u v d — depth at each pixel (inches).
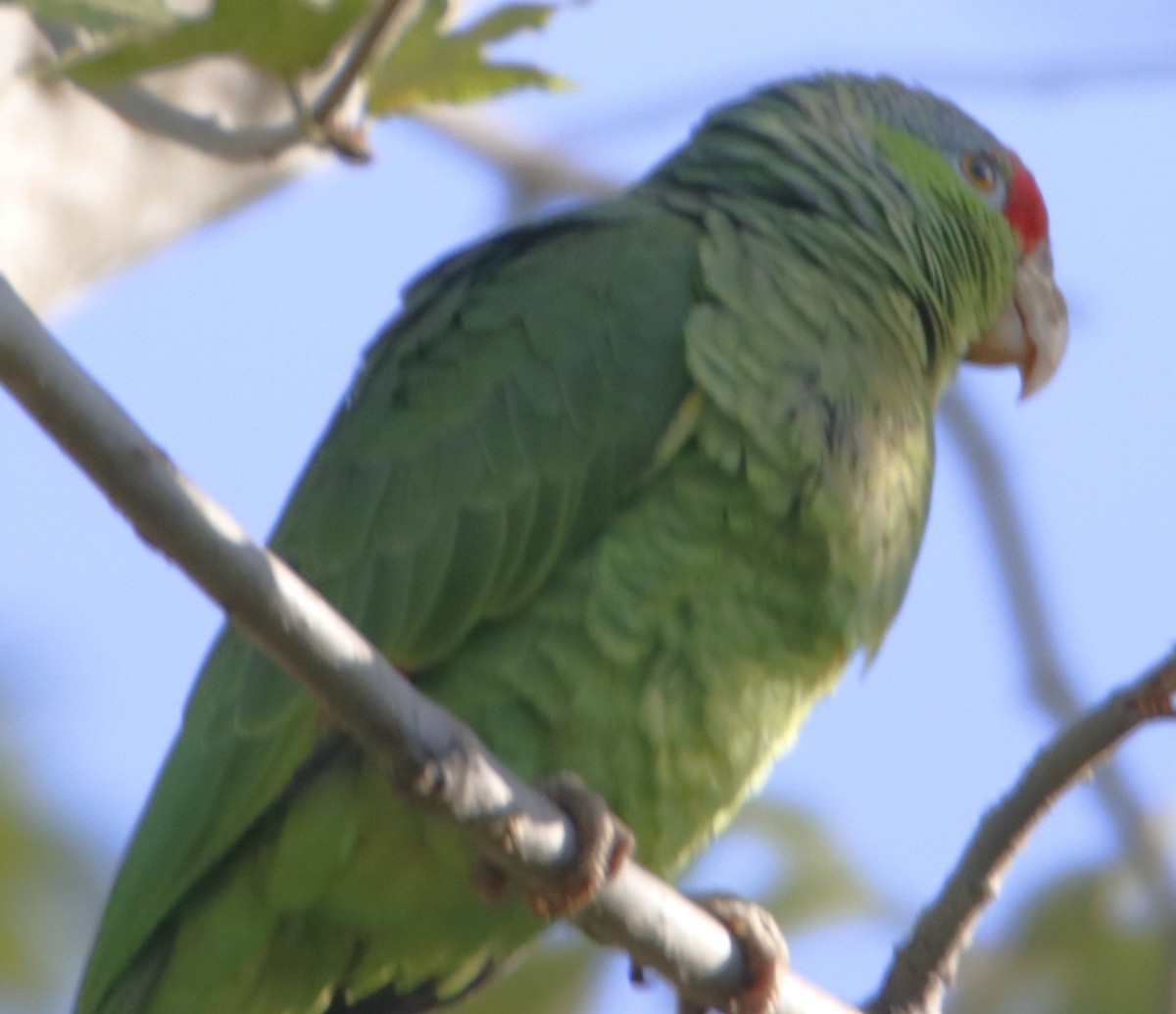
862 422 315.9
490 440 307.3
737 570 304.5
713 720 306.0
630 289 314.2
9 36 366.9
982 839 296.2
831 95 369.7
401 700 238.8
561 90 303.4
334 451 323.9
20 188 369.4
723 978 288.8
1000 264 378.3
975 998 413.4
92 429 213.5
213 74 377.4
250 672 302.5
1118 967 412.5
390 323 341.7
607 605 298.5
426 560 302.7
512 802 254.1
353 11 287.0
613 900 276.1
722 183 349.7
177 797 302.8
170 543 219.9
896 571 328.8
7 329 208.2
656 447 302.8
